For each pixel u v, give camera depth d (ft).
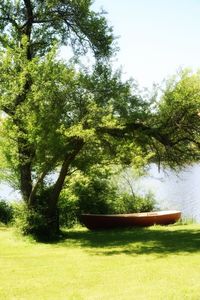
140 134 60.64
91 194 82.64
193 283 33.78
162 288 32.58
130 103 58.54
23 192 63.10
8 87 55.98
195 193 172.55
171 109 59.57
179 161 65.51
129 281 35.29
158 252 48.47
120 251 50.34
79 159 64.28
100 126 54.75
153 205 91.56
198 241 55.26
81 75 56.54
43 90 53.98
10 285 35.04
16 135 55.77
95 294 31.73
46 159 57.11
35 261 45.29
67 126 56.29
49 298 31.04
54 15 68.39
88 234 67.26
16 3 67.00
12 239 59.11
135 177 88.17
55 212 62.80
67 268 41.37
